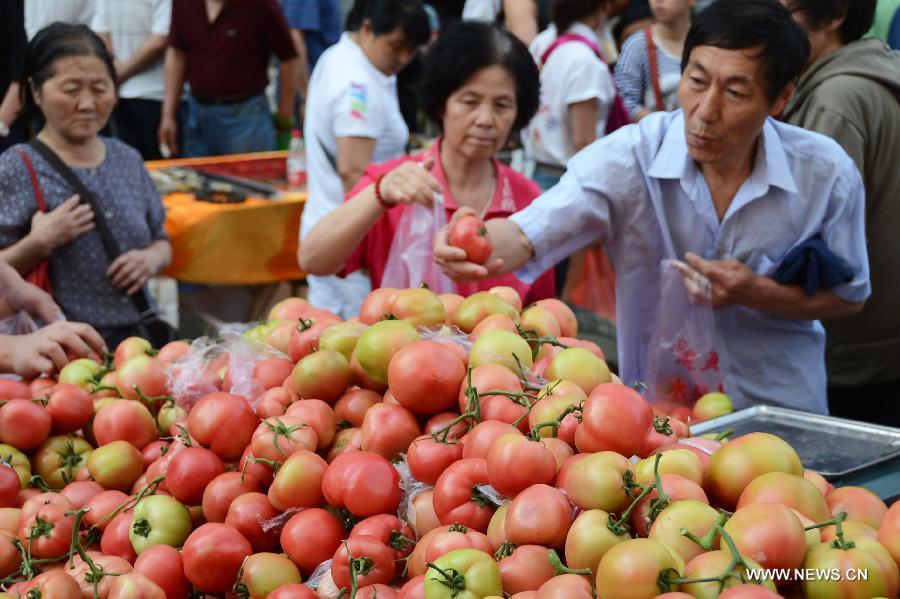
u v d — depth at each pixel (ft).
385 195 9.32
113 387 7.66
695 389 9.34
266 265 16.35
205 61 21.11
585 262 14.51
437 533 5.13
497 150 10.23
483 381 5.97
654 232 9.33
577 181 9.12
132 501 6.15
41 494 6.47
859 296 9.27
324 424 6.12
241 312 18.12
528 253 9.14
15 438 6.92
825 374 10.17
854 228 9.16
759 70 7.88
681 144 9.01
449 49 9.80
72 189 11.60
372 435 5.91
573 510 5.07
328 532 5.44
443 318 7.09
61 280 11.67
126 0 20.90
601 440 5.32
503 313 7.11
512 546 4.96
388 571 5.16
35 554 5.95
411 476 5.74
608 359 11.81
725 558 4.25
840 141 10.09
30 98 11.64
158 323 12.38
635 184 9.12
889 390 11.21
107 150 12.17
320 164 14.14
